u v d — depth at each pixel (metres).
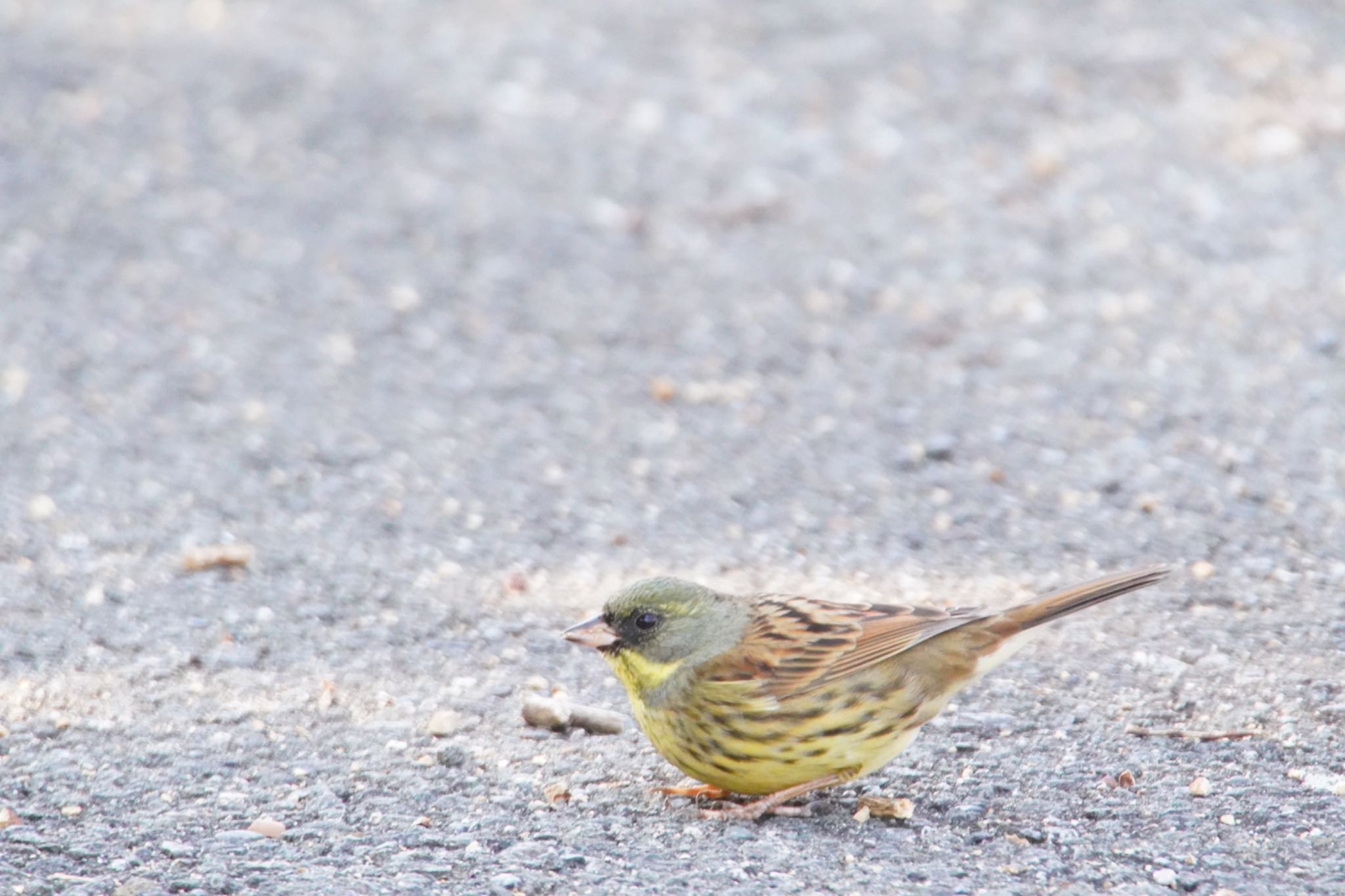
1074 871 8.92
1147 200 20.47
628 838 9.43
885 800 9.71
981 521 13.93
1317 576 12.65
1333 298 17.75
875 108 23.48
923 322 17.94
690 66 25.36
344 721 10.96
